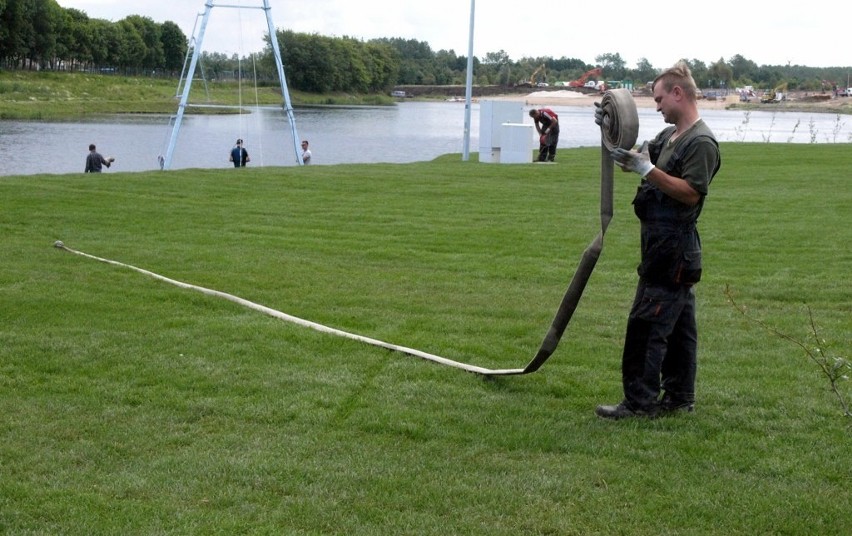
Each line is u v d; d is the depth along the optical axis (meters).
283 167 21.05
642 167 5.03
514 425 5.39
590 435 5.25
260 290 8.90
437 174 19.83
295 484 4.58
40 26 100.00
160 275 9.41
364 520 4.23
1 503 4.36
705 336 7.44
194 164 34.28
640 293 5.39
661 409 5.62
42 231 11.86
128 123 59.81
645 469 4.80
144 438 5.16
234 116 75.19
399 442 5.15
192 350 6.81
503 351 6.99
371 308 8.33
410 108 113.94
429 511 4.32
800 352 6.98
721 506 4.39
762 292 9.02
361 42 144.38
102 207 13.95
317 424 5.41
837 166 21.73
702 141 5.04
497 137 25.06
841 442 5.20
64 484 4.57
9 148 38.62
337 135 52.09
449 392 5.99
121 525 4.15
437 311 8.23
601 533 4.14
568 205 15.23
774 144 29.09
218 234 12.00
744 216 13.92
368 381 6.20
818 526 4.21
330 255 10.77
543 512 4.31
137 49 119.38
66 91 88.31
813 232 12.50
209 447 5.05
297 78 123.69
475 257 10.77
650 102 92.00
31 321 7.50
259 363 6.54
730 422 5.50
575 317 8.02
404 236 12.09
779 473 4.79
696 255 5.25
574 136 50.25
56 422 5.38
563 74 148.62
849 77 129.75
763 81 121.62
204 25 30.20
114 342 6.97
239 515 4.26
